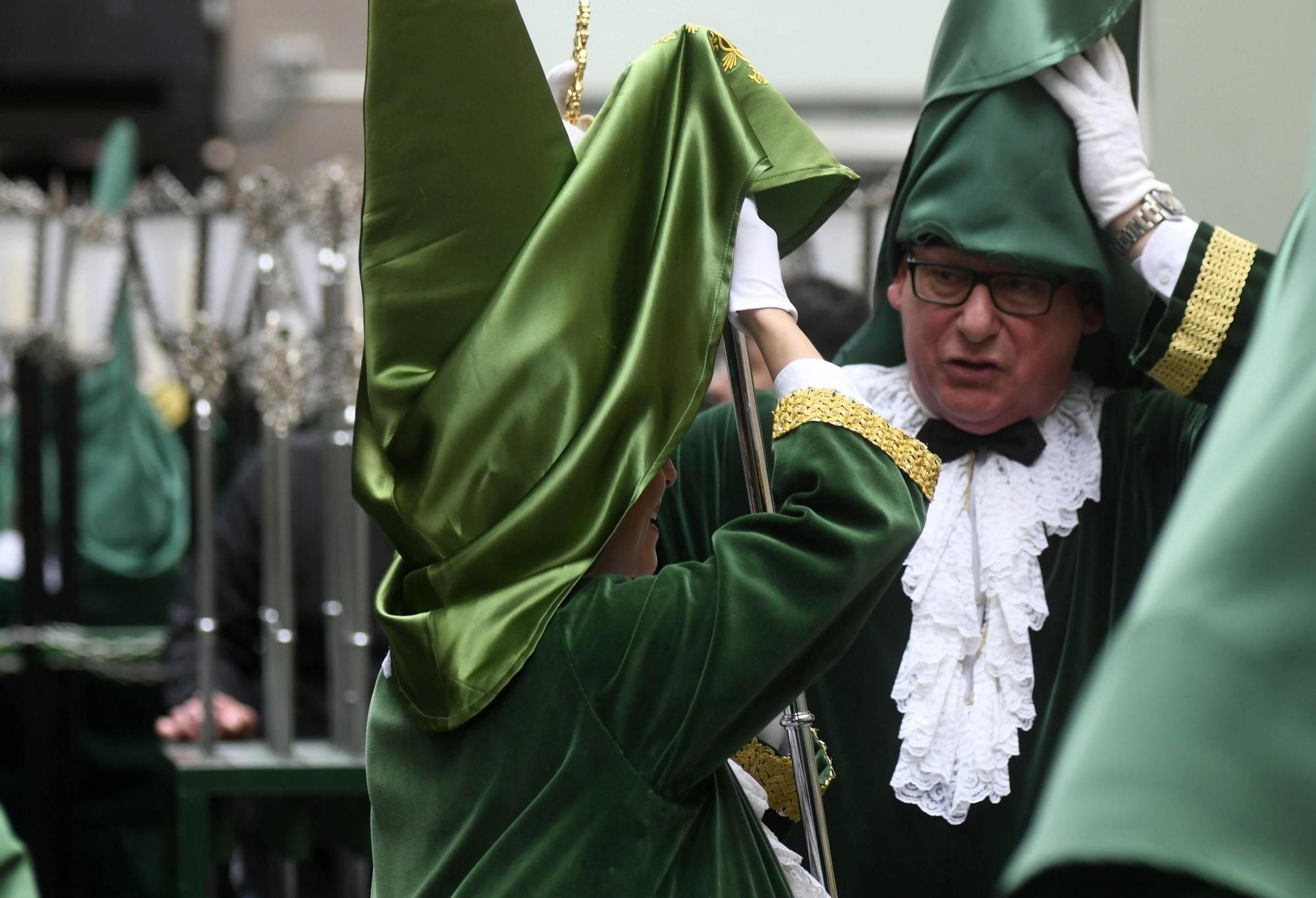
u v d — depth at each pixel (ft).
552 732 17.16
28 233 44.86
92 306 44.93
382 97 17.93
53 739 48.83
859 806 23.17
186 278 42.52
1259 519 6.44
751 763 21.98
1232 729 6.27
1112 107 23.50
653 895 16.80
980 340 23.45
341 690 36.88
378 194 18.10
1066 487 23.79
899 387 25.03
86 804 48.88
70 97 76.18
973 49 23.81
